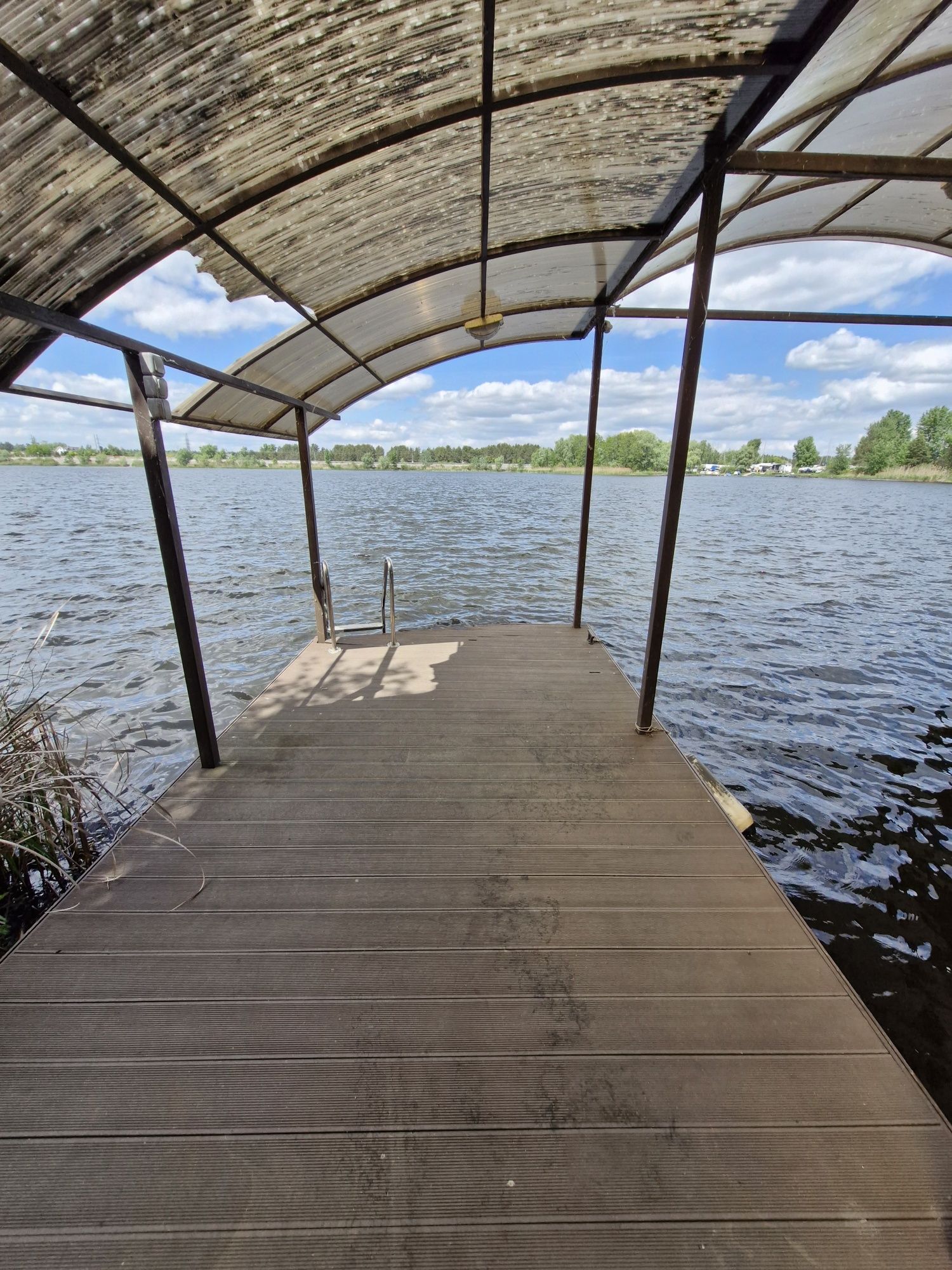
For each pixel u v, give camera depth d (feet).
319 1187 3.49
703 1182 3.52
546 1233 3.27
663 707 16.66
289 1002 4.77
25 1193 3.46
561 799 7.86
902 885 9.57
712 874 6.38
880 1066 4.25
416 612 27.91
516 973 5.08
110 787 12.12
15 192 4.48
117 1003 4.77
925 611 27.45
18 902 8.15
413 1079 4.14
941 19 5.85
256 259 7.06
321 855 6.72
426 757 9.02
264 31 4.02
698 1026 4.56
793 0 4.46
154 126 4.42
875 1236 3.27
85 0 3.42
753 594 30.86
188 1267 3.12
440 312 11.31
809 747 14.30
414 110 5.20
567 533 54.29
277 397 9.98
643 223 8.46
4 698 9.19
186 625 8.00
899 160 6.57
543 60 4.89
